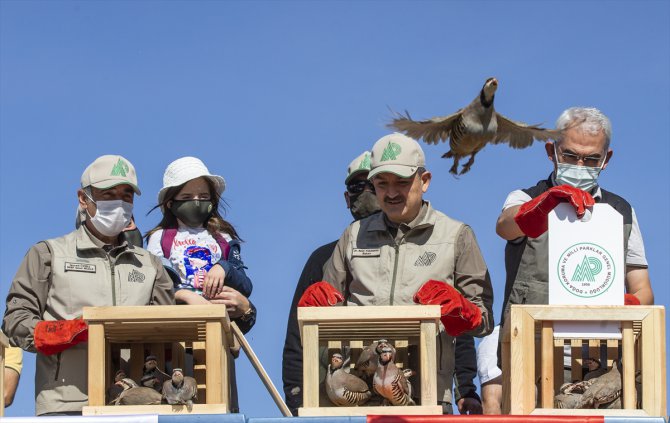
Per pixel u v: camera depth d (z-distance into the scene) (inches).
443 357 295.9
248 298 331.6
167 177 335.6
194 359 288.0
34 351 287.4
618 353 281.9
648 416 259.8
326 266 315.6
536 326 272.1
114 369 289.3
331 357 287.1
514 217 297.1
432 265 300.2
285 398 348.5
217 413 258.8
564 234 271.6
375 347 271.6
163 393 261.9
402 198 300.8
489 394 351.3
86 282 294.8
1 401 278.7
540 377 282.4
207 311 264.1
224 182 339.6
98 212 298.2
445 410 294.0
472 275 301.0
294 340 349.7
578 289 269.7
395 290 299.1
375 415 256.4
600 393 265.1
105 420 252.8
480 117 319.6
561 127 319.3
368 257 303.9
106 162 300.7
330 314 265.3
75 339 277.4
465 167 334.0
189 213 333.4
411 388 274.7
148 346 290.2
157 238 334.6
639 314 264.7
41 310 293.6
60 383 284.5
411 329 274.4
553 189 274.4
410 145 302.2
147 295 300.0
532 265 315.9
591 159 317.1
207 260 331.6
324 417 256.1
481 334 299.0
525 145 329.7
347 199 367.9
